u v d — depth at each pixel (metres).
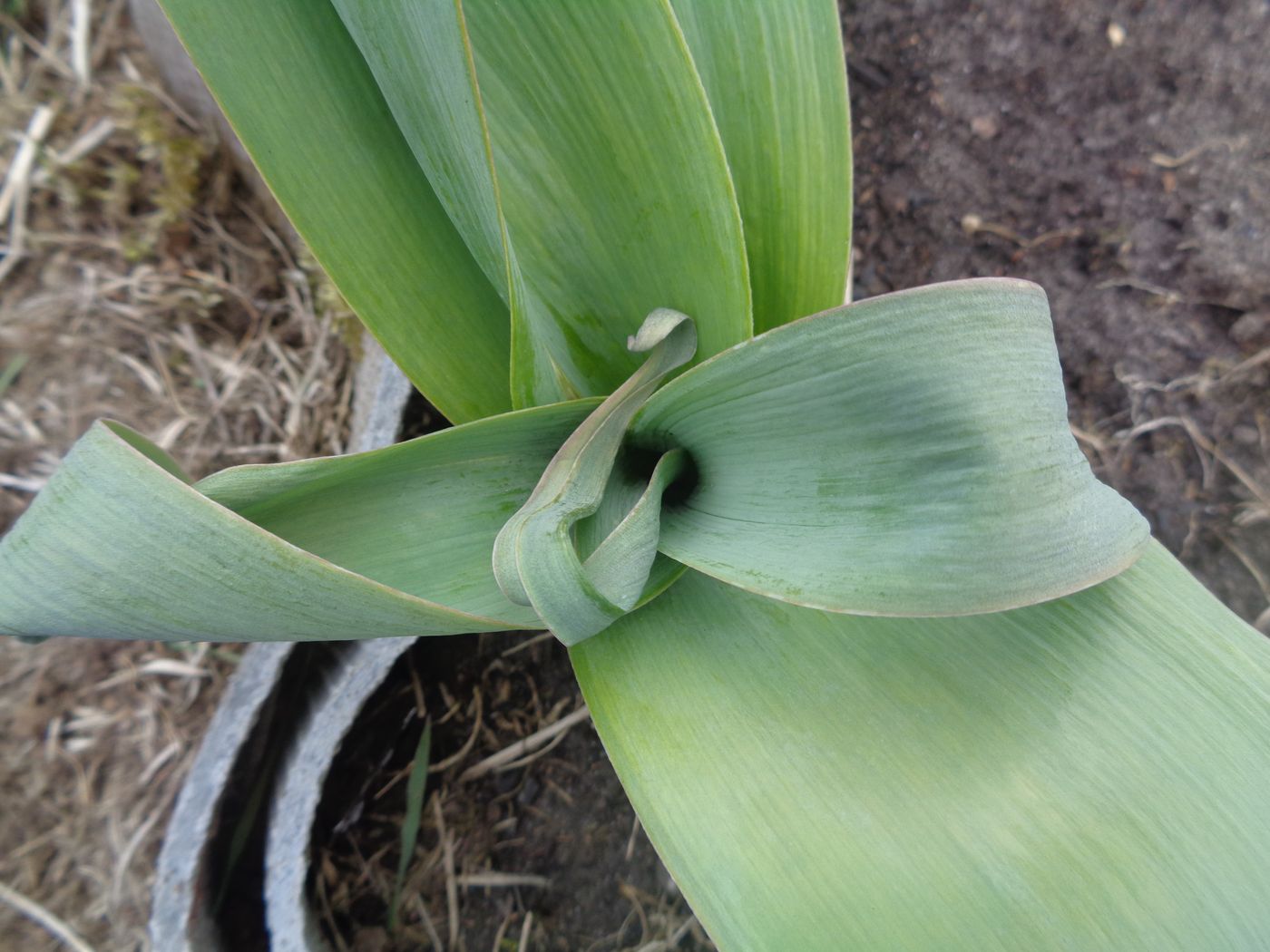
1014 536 0.16
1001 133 0.31
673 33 0.17
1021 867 0.17
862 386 0.16
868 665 0.20
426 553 0.21
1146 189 0.30
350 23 0.18
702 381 0.17
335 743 0.26
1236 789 0.17
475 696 0.30
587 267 0.21
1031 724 0.19
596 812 0.30
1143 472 0.30
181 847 0.26
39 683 0.31
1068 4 0.30
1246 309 0.29
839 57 0.20
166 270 0.32
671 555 0.20
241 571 0.15
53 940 0.30
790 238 0.21
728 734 0.19
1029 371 0.16
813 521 0.18
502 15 0.18
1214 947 0.17
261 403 0.33
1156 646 0.19
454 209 0.20
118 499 0.15
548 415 0.20
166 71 0.31
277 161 0.20
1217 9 0.29
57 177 0.31
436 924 0.29
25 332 0.31
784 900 0.18
